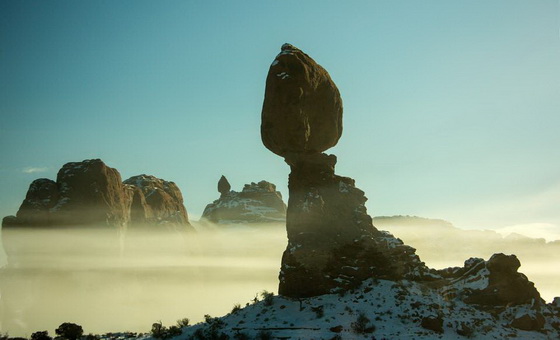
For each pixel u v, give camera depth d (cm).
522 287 9475
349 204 9938
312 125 9950
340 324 8619
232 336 8694
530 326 9081
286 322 8825
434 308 9006
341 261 9550
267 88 9906
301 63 9856
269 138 9906
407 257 9781
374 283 9381
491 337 8694
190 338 8969
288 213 9825
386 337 8431
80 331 9625
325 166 9969
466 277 9775
